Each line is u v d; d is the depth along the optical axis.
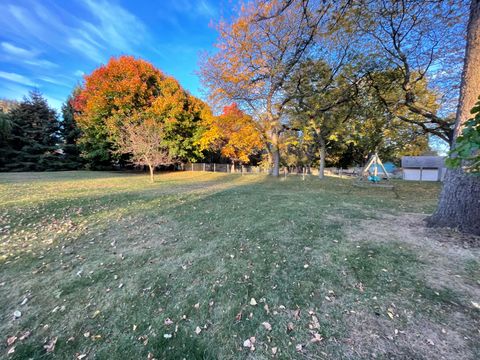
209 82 13.47
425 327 1.74
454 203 3.52
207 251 3.36
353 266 2.73
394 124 11.58
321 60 8.27
